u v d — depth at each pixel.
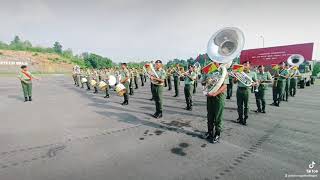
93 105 10.57
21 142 5.40
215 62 5.11
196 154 4.67
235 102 11.20
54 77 42.22
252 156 4.56
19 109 9.55
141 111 9.10
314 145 5.16
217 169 4.00
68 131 6.29
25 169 4.03
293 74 13.38
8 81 28.55
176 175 3.79
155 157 4.52
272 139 5.57
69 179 3.67
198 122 7.25
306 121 7.32
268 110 9.17
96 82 16.06
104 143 5.33
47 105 10.57
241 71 6.65
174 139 5.61
